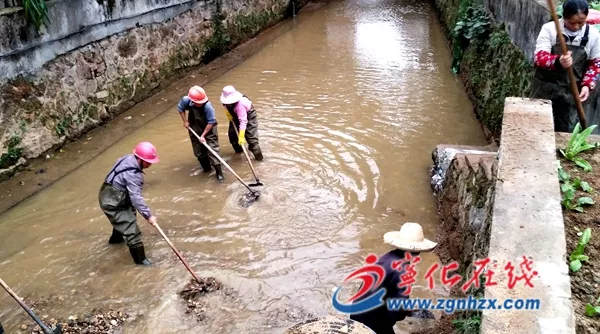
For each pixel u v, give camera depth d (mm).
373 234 5875
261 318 4746
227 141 8203
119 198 5152
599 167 4082
